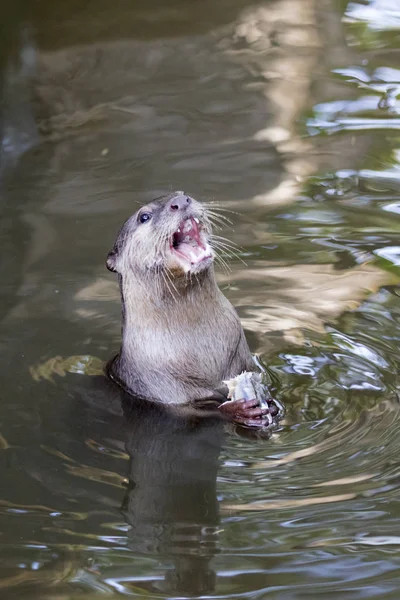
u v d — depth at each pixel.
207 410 12.55
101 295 15.41
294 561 9.20
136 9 27.45
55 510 10.34
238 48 25.14
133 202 18.08
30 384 13.14
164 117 21.73
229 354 12.91
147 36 25.92
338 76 23.38
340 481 10.55
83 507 10.41
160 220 12.34
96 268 16.17
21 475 11.08
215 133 20.88
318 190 18.33
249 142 20.42
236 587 8.89
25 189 18.89
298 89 22.83
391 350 13.40
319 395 12.38
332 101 22.11
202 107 22.17
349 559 9.19
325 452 11.18
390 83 22.92
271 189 18.41
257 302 14.89
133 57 24.80
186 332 12.77
